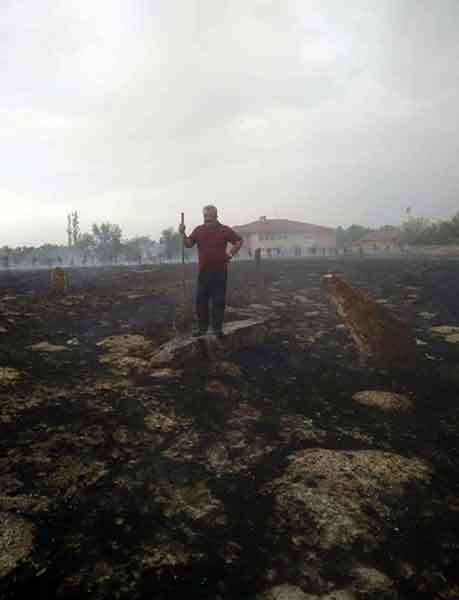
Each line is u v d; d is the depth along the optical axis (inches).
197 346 171.3
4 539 62.4
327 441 103.1
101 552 60.8
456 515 72.1
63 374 150.4
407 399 133.6
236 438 104.0
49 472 84.0
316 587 54.5
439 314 295.3
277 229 2536.9
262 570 57.7
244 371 162.9
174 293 393.4
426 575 57.3
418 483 83.0
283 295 396.2
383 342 173.5
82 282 527.2
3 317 251.3
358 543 64.0
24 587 53.4
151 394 133.7
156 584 54.5
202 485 81.3
